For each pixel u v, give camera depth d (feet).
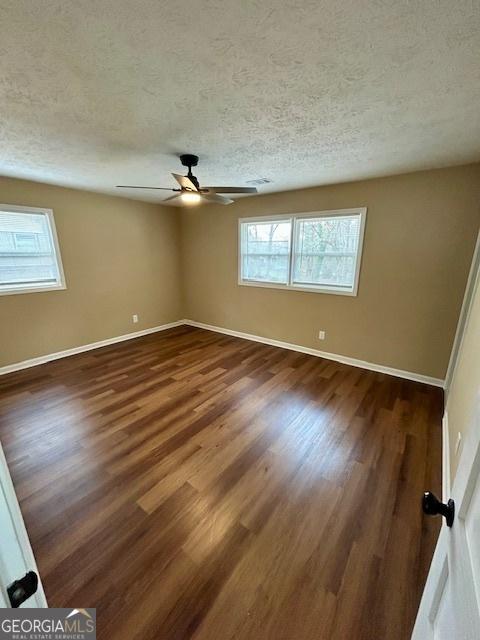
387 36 3.76
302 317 13.76
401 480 6.18
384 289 11.16
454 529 2.24
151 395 9.75
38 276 12.23
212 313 17.67
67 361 12.75
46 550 4.66
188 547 4.74
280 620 3.82
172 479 6.15
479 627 1.36
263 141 7.31
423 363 10.75
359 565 4.50
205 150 7.96
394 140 7.22
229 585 4.20
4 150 7.94
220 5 3.29
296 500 5.66
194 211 16.81
